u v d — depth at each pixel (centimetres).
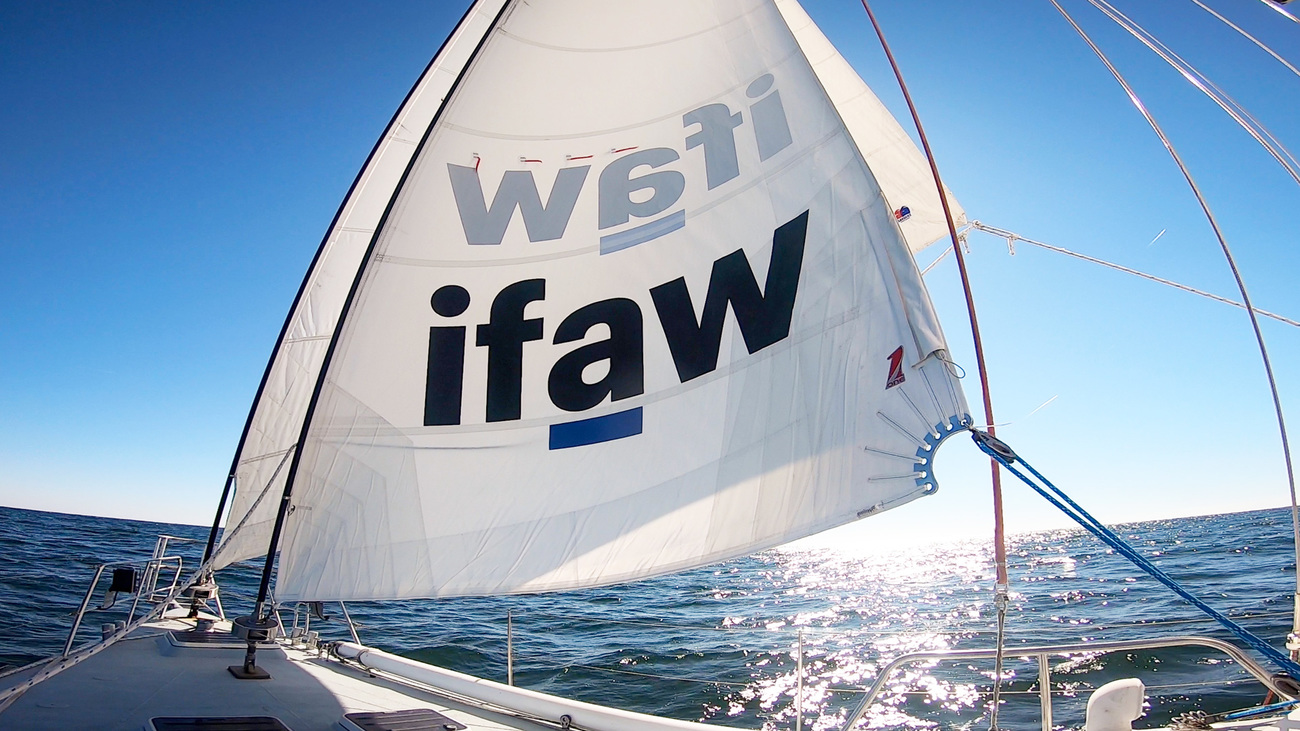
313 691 505
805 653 1309
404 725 420
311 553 450
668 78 536
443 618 1647
